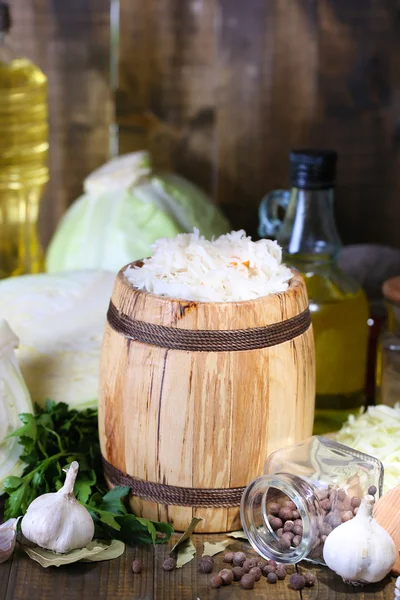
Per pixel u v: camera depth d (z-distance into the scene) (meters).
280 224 1.24
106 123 1.45
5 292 1.18
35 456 1.04
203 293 0.96
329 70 1.42
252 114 1.44
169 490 0.99
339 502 0.97
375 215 1.47
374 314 1.28
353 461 0.99
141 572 0.96
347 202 1.46
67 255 1.34
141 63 1.43
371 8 1.40
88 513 0.98
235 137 1.45
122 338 0.98
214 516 1.00
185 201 1.37
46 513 0.96
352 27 1.41
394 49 1.41
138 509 1.01
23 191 1.38
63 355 1.13
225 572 0.96
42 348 1.13
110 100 1.44
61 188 1.47
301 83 1.43
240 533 1.01
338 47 1.41
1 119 1.34
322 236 1.15
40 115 1.38
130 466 1.00
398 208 1.46
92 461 1.06
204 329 0.95
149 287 0.98
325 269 1.16
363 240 1.48
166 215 1.34
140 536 0.99
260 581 0.96
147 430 0.98
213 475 0.98
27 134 1.36
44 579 0.95
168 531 0.99
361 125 1.44
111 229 1.33
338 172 1.45
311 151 1.14
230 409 0.97
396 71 1.42
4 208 1.37
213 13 1.41
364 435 1.07
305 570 0.97
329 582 0.96
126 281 0.99
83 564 0.97
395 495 0.98
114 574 0.96
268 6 1.40
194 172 1.46
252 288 0.97
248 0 1.40
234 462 0.98
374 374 1.26
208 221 1.38
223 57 1.42
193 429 0.97
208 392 0.96
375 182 1.46
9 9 1.40
